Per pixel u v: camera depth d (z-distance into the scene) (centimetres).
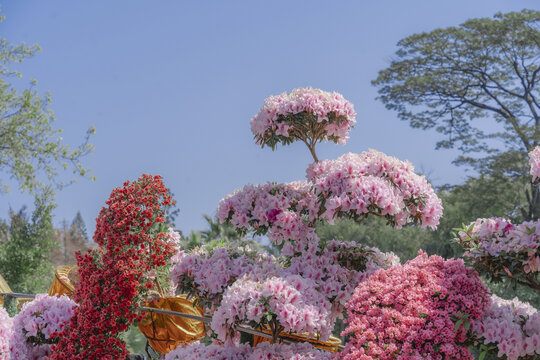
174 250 441
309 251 438
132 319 416
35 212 1164
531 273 342
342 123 466
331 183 401
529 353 325
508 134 2089
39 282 1118
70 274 564
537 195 1953
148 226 427
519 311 354
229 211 453
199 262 423
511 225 336
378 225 1836
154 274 455
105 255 425
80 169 1511
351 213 394
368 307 345
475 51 2162
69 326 416
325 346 473
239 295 355
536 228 324
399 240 1772
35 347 429
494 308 349
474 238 350
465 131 2202
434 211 399
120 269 411
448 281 342
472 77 2258
